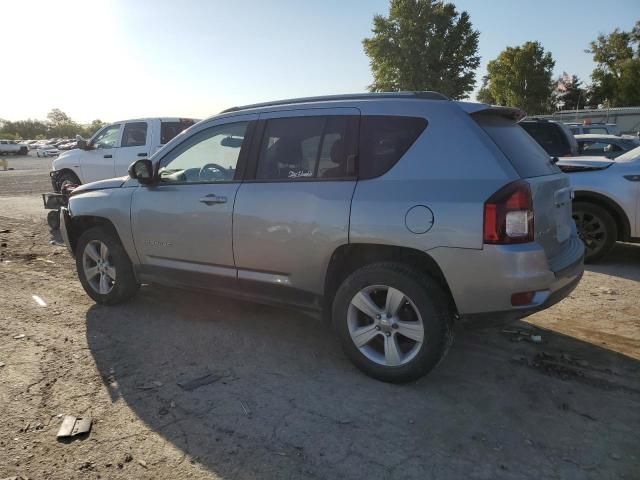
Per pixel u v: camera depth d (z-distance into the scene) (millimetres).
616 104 57094
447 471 2637
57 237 8867
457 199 3150
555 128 9125
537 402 3285
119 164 11484
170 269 4566
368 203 3414
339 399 3348
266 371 3752
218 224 4125
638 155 6508
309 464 2699
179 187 4438
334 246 3559
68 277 6277
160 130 11336
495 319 3199
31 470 2646
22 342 4246
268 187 3914
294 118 3947
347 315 3615
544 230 3348
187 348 4152
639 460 2707
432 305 3285
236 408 3242
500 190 3082
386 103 3613
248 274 4078
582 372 3676
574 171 6734
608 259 6988
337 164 3660
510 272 3055
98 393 3422
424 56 38875
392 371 3477
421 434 2955
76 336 4387
